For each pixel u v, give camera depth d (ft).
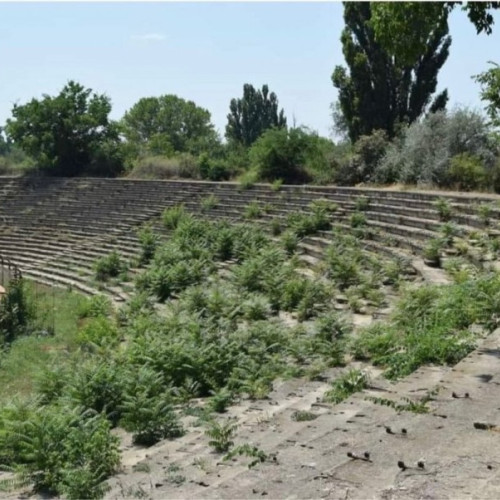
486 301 40.68
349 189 104.22
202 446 31.55
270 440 28.27
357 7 138.41
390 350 40.78
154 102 342.64
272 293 69.36
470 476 18.57
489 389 27.48
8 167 189.57
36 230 146.51
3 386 58.18
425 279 60.49
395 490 17.89
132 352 52.29
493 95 45.09
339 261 70.90
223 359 48.08
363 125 140.56
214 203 124.77
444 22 36.70
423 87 140.05
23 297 84.69
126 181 155.22
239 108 264.11
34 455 32.63
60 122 179.73
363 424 25.99
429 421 24.09
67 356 63.46
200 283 85.87
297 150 131.03
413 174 109.81
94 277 106.11
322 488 18.86
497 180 97.14
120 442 35.81
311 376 41.98
